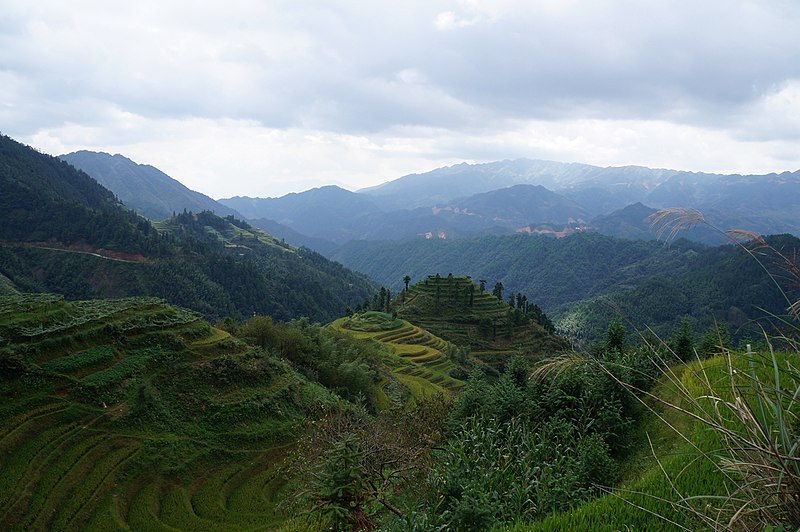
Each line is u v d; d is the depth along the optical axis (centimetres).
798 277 382
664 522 580
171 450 3344
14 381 3288
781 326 400
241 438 3688
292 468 1481
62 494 2758
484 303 13888
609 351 1636
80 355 3738
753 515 400
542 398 1445
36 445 2981
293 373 4872
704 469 670
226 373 4219
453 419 1554
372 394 5581
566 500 919
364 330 11006
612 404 1317
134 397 3631
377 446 1098
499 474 1053
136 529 2709
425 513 971
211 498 3100
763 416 376
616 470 1098
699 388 1030
